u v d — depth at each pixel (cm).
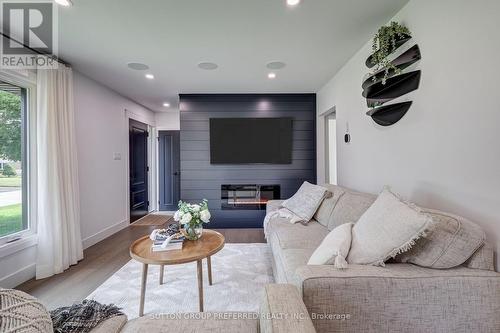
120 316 109
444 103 146
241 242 337
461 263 110
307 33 222
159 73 320
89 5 179
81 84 316
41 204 237
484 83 121
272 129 421
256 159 423
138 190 494
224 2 177
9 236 222
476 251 111
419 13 166
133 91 402
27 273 230
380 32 188
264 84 371
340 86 311
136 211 485
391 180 202
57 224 245
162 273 217
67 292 208
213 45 244
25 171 241
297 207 268
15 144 234
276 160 424
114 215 395
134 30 215
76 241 273
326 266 113
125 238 363
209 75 329
